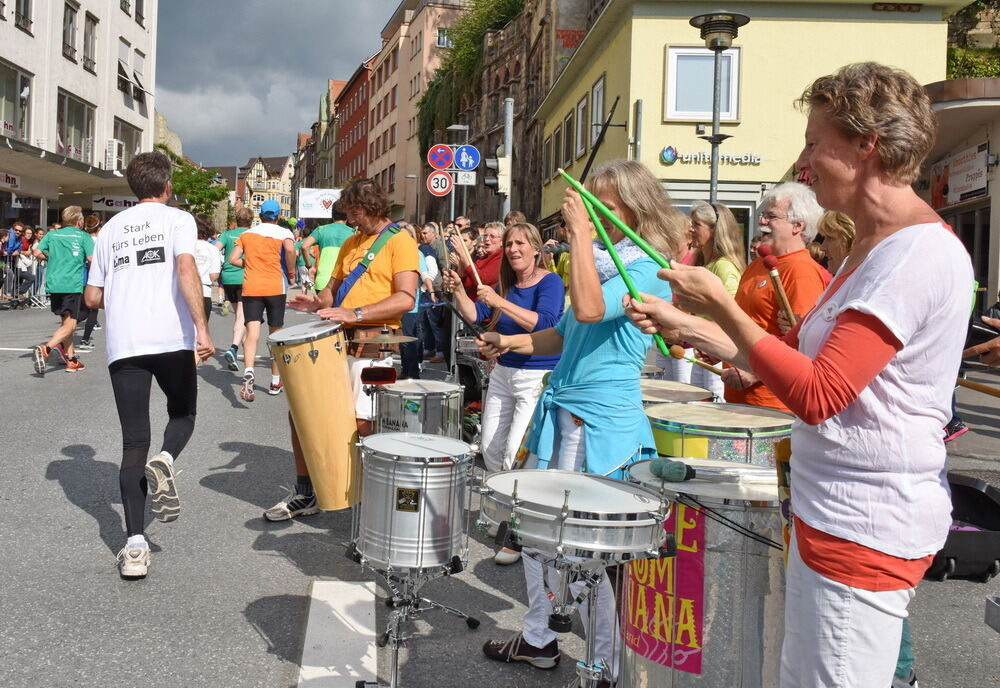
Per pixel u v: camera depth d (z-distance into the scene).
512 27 36.47
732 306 1.86
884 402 1.79
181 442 4.56
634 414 3.22
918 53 18.05
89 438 7.34
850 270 1.90
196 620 3.84
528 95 33.28
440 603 4.17
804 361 1.76
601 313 2.92
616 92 19.39
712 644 2.55
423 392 4.67
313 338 4.21
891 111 1.80
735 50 18.03
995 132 15.02
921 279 1.74
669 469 2.64
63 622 3.76
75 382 10.34
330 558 4.69
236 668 3.40
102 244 4.61
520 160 34.66
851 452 1.81
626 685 2.77
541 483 2.68
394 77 66.25
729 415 3.39
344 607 3.99
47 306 24.08
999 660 3.72
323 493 4.37
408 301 4.88
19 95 27.42
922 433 1.80
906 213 1.84
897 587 1.81
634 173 3.18
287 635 3.71
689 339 2.11
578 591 3.07
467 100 44.59
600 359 3.20
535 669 3.49
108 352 4.50
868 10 17.95
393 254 5.04
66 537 4.88
